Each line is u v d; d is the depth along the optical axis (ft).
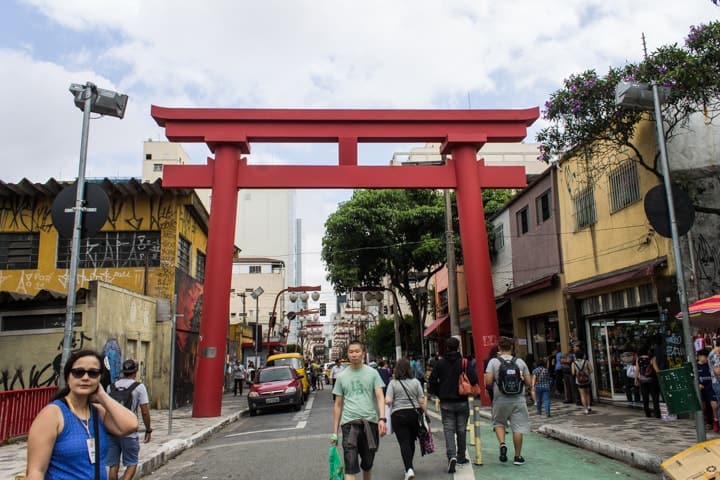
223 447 39.60
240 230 282.77
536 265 72.33
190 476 29.48
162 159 229.66
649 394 48.24
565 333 63.46
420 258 94.94
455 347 28.37
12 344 50.55
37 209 71.72
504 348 29.55
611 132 45.60
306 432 44.65
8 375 50.03
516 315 78.38
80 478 11.04
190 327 80.07
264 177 61.46
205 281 59.72
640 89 29.66
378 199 96.43
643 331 50.49
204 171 61.98
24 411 37.32
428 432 25.91
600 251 56.65
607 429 37.76
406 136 62.49
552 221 67.31
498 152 148.77
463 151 62.69
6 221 71.26
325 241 98.89
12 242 71.51
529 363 66.23
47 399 39.88
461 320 96.58
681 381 25.63
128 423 11.99
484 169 63.67
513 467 28.02
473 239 61.00
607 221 55.26
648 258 48.47
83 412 11.63
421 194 100.58
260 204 285.84
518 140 63.41
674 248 27.78
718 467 19.26
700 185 45.62
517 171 63.98
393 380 26.07
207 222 85.71
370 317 241.76
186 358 77.66
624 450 29.37
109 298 54.24
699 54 39.09
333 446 20.95
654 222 28.48
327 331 511.40
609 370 56.03
